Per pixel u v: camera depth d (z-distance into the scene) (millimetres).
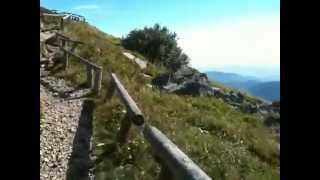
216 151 10203
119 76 19328
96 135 10555
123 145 9375
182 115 14672
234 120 17578
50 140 10180
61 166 8602
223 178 8555
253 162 10469
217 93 27250
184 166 4941
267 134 16578
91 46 26625
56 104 14312
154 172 8125
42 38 26812
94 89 16219
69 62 22094
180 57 52719
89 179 8070
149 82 25281
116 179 7836
